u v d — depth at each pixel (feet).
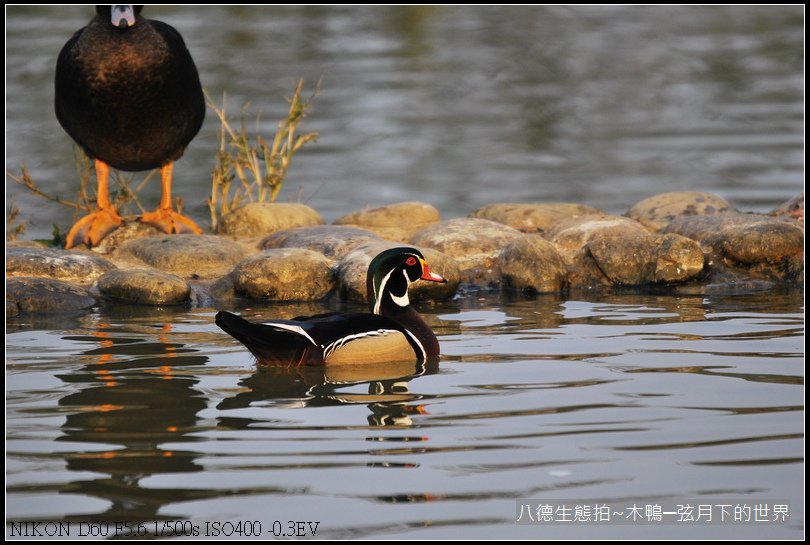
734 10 129.80
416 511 23.86
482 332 40.86
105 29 49.80
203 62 101.40
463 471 25.95
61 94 50.96
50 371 35.06
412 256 38.81
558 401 31.24
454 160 79.66
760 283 49.34
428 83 98.89
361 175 76.69
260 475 25.85
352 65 103.71
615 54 110.22
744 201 70.33
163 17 120.47
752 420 29.27
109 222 53.47
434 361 36.50
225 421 29.86
